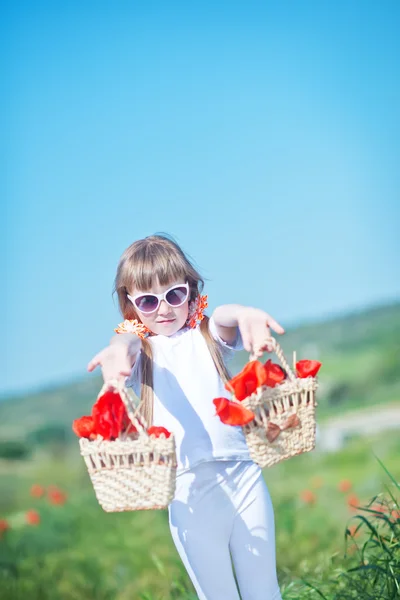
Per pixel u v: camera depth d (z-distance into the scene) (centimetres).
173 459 236
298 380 254
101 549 675
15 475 1203
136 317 289
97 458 240
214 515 259
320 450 1141
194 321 285
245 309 258
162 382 271
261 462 246
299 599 335
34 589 628
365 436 1195
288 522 588
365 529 403
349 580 313
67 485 1138
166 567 596
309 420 255
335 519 652
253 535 261
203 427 264
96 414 240
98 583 620
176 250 282
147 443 235
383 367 1416
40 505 850
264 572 262
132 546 659
